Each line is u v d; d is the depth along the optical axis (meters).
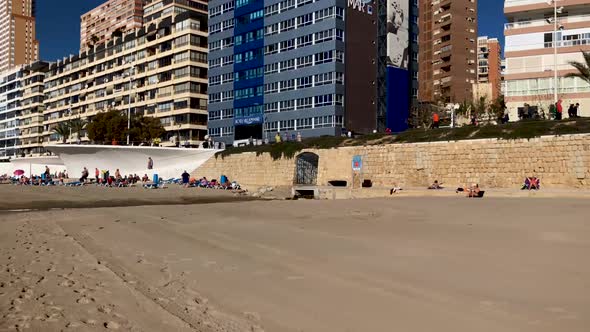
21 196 44.38
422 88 124.75
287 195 52.94
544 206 24.30
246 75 84.75
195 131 97.56
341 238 16.23
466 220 20.52
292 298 8.92
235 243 15.56
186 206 32.28
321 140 58.00
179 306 8.48
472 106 75.06
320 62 73.00
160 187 58.56
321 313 7.99
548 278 9.84
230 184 61.00
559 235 15.35
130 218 24.23
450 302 8.41
